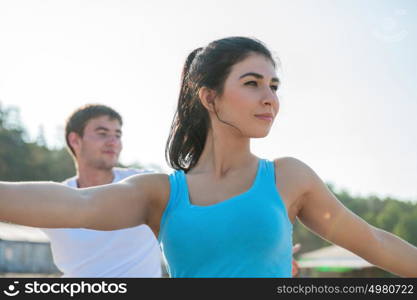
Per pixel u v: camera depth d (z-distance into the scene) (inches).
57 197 73.7
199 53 90.6
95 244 182.7
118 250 183.6
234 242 76.8
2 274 1310.3
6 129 2635.3
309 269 1352.1
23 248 1357.0
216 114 85.3
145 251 186.9
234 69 84.4
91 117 216.8
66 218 73.8
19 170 2603.3
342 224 83.2
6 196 70.9
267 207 78.4
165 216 82.0
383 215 2640.3
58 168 2689.5
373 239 82.5
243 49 84.9
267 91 83.9
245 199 78.7
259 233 76.9
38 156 2677.2
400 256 83.1
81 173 221.0
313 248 2689.5
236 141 84.2
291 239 82.2
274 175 82.1
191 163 90.6
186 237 78.5
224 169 83.7
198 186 82.7
